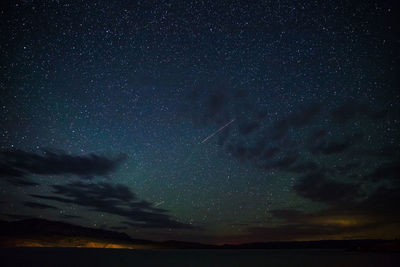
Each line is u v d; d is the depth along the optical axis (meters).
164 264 60.19
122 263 59.53
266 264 59.38
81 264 53.09
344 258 68.50
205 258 86.69
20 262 52.94
